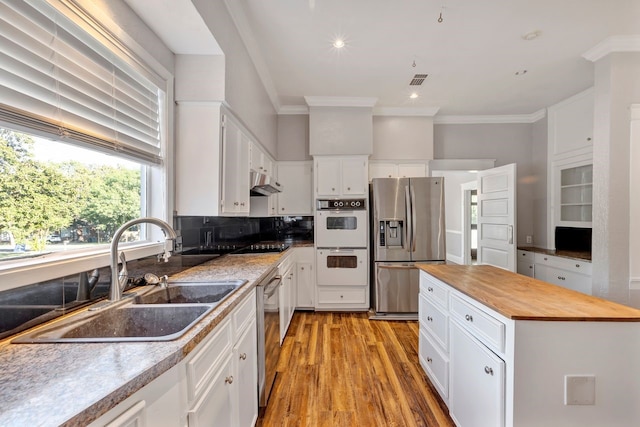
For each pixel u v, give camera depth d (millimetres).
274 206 4016
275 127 4023
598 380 1173
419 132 4066
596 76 2586
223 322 1195
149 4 1447
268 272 2031
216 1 1769
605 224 2459
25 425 536
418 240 3510
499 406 1234
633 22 2248
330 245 3711
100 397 620
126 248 1479
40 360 781
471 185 6082
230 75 2023
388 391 2023
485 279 1833
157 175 1793
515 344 1174
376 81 3266
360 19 2223
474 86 3383
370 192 3975
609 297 2424
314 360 2457
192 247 2154
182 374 880
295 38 2461
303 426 1699
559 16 2189
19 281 926
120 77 1445
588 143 3385
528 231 4285
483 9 2113
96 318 1129
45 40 1051
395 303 3508
